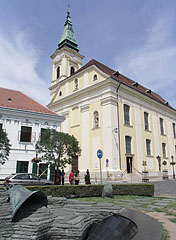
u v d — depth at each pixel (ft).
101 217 22.09
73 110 104.99
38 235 17.10
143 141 100.07
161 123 122.52
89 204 25.73
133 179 80.69
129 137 92.58
